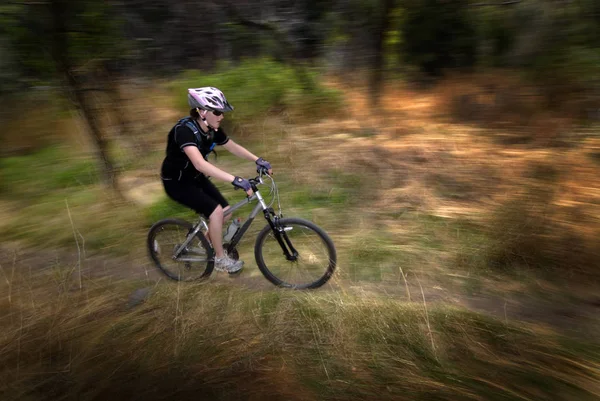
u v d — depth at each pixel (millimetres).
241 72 8234
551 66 7098
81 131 6703
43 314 3244
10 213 5336
